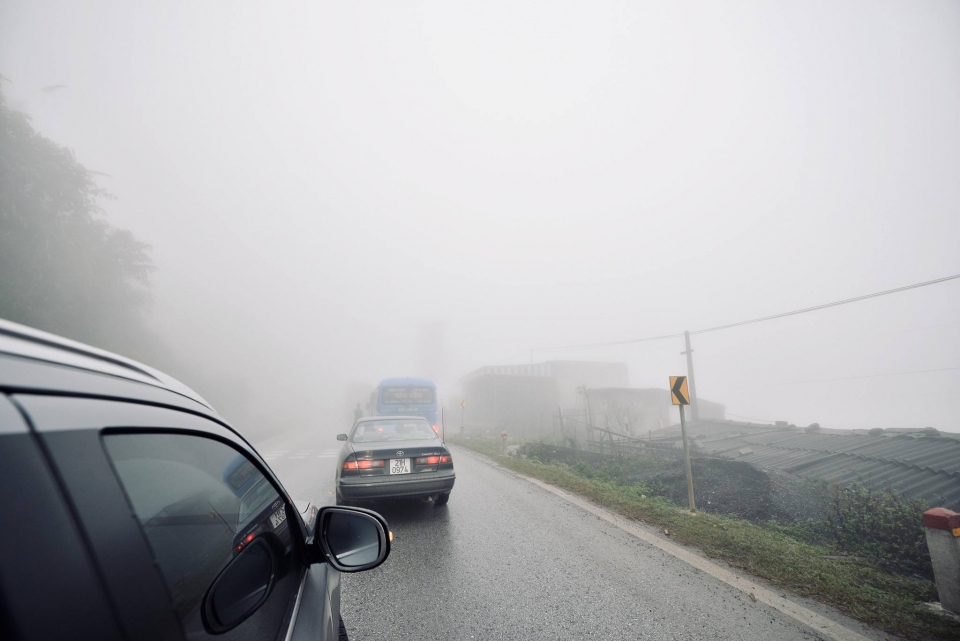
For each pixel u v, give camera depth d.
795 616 3.63
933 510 3.92
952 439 12.06
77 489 0.79
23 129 12.28
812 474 10.15
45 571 0.66
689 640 3.29
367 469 5.94
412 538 5.49
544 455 14.48
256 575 1.53
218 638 1.17
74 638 0.66
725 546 5.07
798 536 6.38
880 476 9.61
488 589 4.10
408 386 18.89
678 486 9.49
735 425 20.16
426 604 3.82
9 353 0.78
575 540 5.42
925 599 4.07
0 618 0.55
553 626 3.47
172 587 1.02
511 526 5.96
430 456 6.18
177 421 1.31
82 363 1.03
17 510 0.65
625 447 16.75
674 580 4.29
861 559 5.36
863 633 3.40
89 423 0.90
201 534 1.28
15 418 0.71
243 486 1.66
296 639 1.60
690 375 24.73
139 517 0.98
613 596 3.96
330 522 2.12
